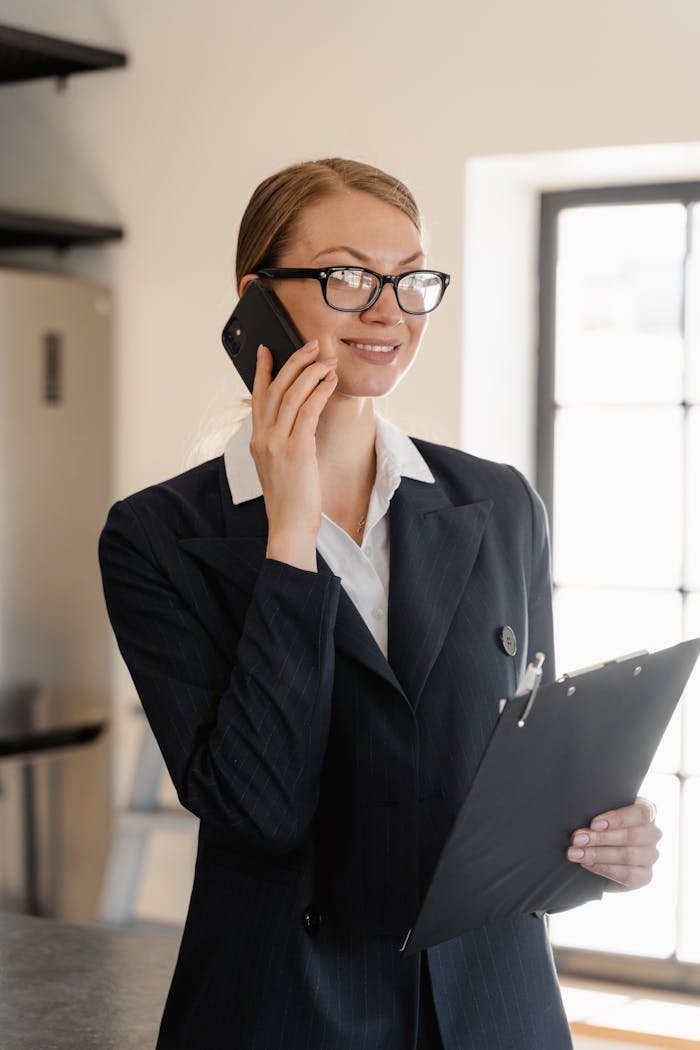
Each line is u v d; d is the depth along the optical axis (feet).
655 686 3.69
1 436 9.75
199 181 10.02
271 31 9.64
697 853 9.46
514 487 4.56
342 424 4.19
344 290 3.96
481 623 4.13
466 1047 3.86
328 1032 3.78
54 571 10.18
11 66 10.12
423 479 4.36
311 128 9.53
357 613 3.95
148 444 10.39
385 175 4.14
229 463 4.28
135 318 10.37
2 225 9.64
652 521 9.71
